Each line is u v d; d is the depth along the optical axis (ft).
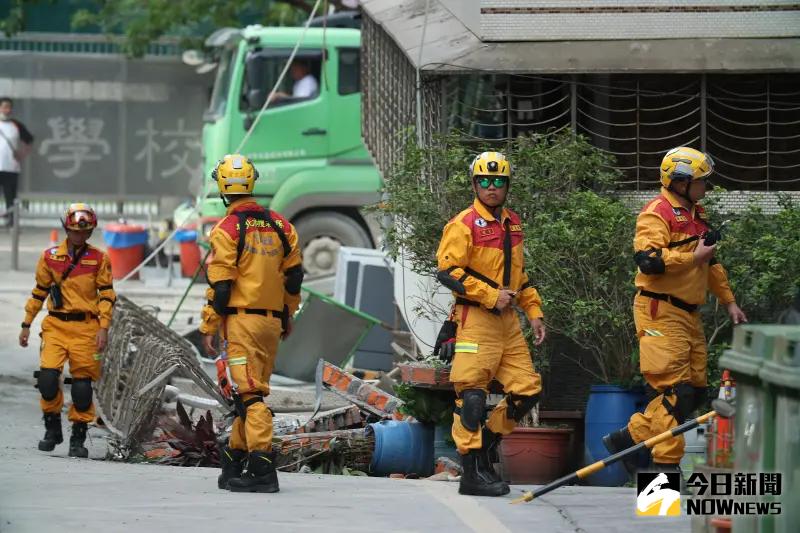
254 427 71.82
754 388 46.75
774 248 84.02
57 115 262.67
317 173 186.29
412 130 94.79
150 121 263.29
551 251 85.87
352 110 187.01
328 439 87.81
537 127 101.35
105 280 94.58
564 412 90.07
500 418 72.95
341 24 189.78
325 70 177.99
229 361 72.28
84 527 60.49
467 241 71.87
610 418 84.07
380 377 119.03
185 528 60.54
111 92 262.88
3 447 96.73
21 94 261.65
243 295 71.87
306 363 125.90
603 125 101.09
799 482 44.01
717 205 93.35
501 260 72.28
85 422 93.25
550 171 90.89
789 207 88.99
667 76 100.78
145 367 93.71
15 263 197.26
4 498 69.00
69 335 93.91
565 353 91.66
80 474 79.51
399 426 85.56
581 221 86.07
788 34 99.35
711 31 99.60
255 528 60.70
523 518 64.39
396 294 114.73
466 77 100.58
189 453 90.12
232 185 72.38
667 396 73.72
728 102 101.14
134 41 240.73
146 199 264.31
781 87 100.89
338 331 126.31
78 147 262.88
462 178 89.10
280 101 186.19
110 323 95.25
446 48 99.25
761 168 101.04
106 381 103.81
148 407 90.48
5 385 124.16
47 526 60.70
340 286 136.05
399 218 96.02
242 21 265.34
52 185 262.88
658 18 99.66
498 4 99.76
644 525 62.49
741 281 84.99
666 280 73.15
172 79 263.08
